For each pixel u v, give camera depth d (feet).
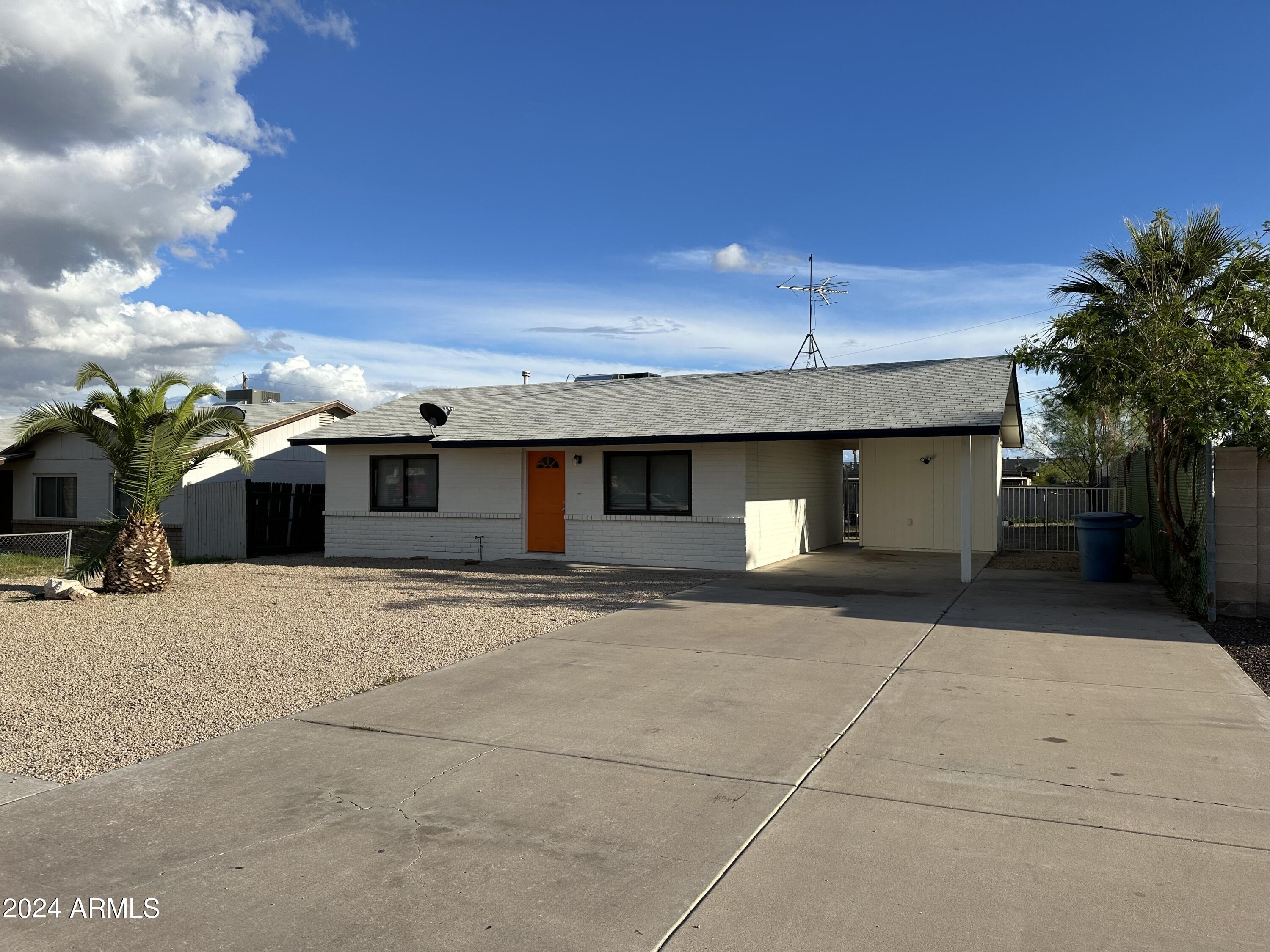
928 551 62.54
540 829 14.29
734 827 14.32
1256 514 31.63
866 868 12.83
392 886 12.44
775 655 27.25
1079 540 46.52
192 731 19.76
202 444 64.90
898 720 20.11
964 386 51.60
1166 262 38.93
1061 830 14.08
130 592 42.50
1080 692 22.49
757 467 52.34
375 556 61.46
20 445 76.74
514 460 57.31
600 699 22.18
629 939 11.02
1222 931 11.05
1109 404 36.78
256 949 10.87
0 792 16.07
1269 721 19.84
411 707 21.58
